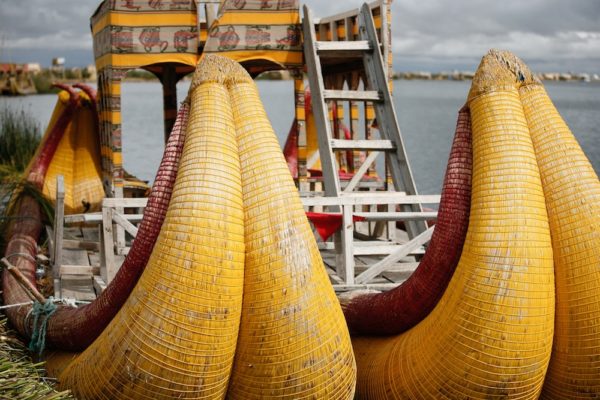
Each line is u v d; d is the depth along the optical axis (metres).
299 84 9.34
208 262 4.17
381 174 17.77
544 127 4.49
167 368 4.18
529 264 4.20
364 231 10.99
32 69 43.38
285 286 4.26
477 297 4.24
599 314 4.25
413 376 4.59
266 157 4.46
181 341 4.16
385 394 4.79
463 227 4.55
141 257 4.68
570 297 4.30
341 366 4.40
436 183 14.67
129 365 4.25
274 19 9.12
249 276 4.30
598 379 4.32
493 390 4.27
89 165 10.41
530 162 4.37
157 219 4.66
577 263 4.27
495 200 4.30
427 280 4.68
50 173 10.25
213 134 4.44
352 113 10.93
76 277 8.05
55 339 5.27
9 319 5.97
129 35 8.87
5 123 15.94
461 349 4.30
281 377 4.28
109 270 7.15
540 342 4.24
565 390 4.48
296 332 4.25
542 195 4.36
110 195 9.33
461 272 4.36
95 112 10.58
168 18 8.92
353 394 4.57
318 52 9.03
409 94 68.25
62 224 7.11
